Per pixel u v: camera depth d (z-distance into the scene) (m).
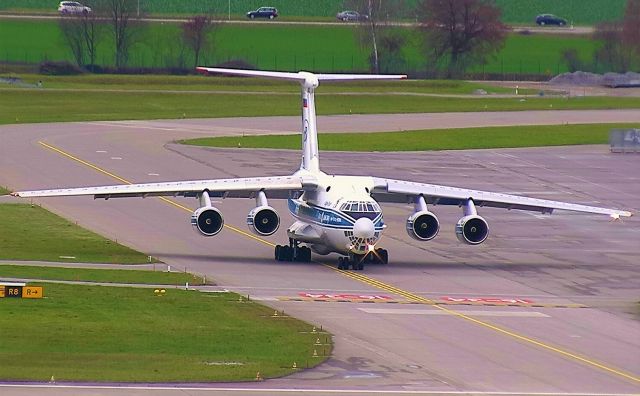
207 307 185.25
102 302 184.88
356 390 143.25
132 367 148.75
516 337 175.50
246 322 176.38
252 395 139.00
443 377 151.62
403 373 152.62
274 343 164.88
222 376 146.38
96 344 159.62
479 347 168.50
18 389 136.62
